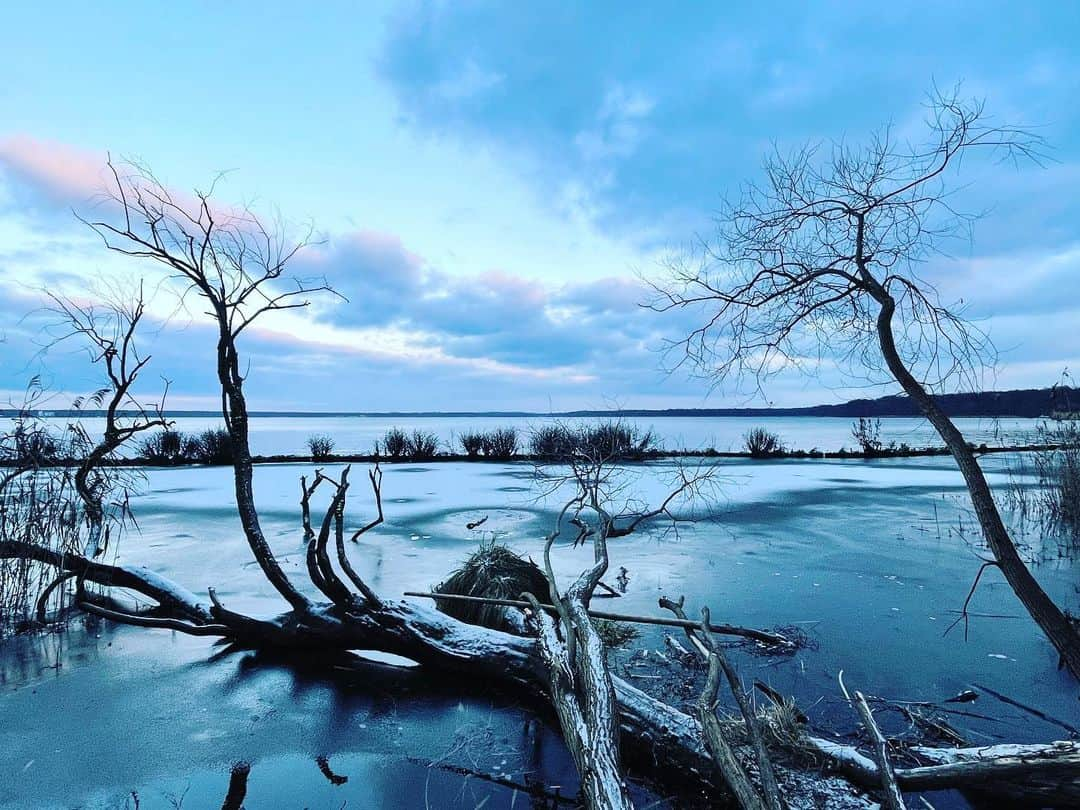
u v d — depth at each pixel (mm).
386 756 3607
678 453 25203
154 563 7820
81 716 4086
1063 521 10086
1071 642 2934
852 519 11172
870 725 3172
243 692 4492
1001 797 3027
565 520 11180
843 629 5480
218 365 5230
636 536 9750
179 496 13914
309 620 5188
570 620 4500
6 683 4605
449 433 41062
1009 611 5910
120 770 3438
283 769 3461
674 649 5094
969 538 9430
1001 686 4297
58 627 5859
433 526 10500
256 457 23797
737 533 9961
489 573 5977
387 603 5121
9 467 5914
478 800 3156
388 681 4730
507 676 4523
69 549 6250
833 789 3059
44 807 3107
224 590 6684
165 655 5223
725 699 4188
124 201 5043
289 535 9602
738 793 2752
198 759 3562
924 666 4664
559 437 18875
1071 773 2768
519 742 3793
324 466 21812
